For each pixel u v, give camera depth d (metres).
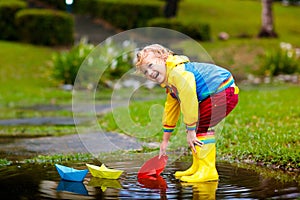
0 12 24.81
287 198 4.45
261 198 4.46
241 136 7.39
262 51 23.70
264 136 7.17
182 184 5.06
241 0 39.25
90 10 30.03
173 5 28.36
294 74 20.50
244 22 31.31
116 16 28.06
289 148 6.31
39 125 10.64
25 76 19.88
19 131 9.70
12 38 24.94
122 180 5.29
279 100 11.61
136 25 27.84
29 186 5.01
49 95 16.84
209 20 31.36
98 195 4.63
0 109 13.90
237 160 6.36
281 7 38.91
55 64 19.19
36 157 6.88
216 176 5.23
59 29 24.53
